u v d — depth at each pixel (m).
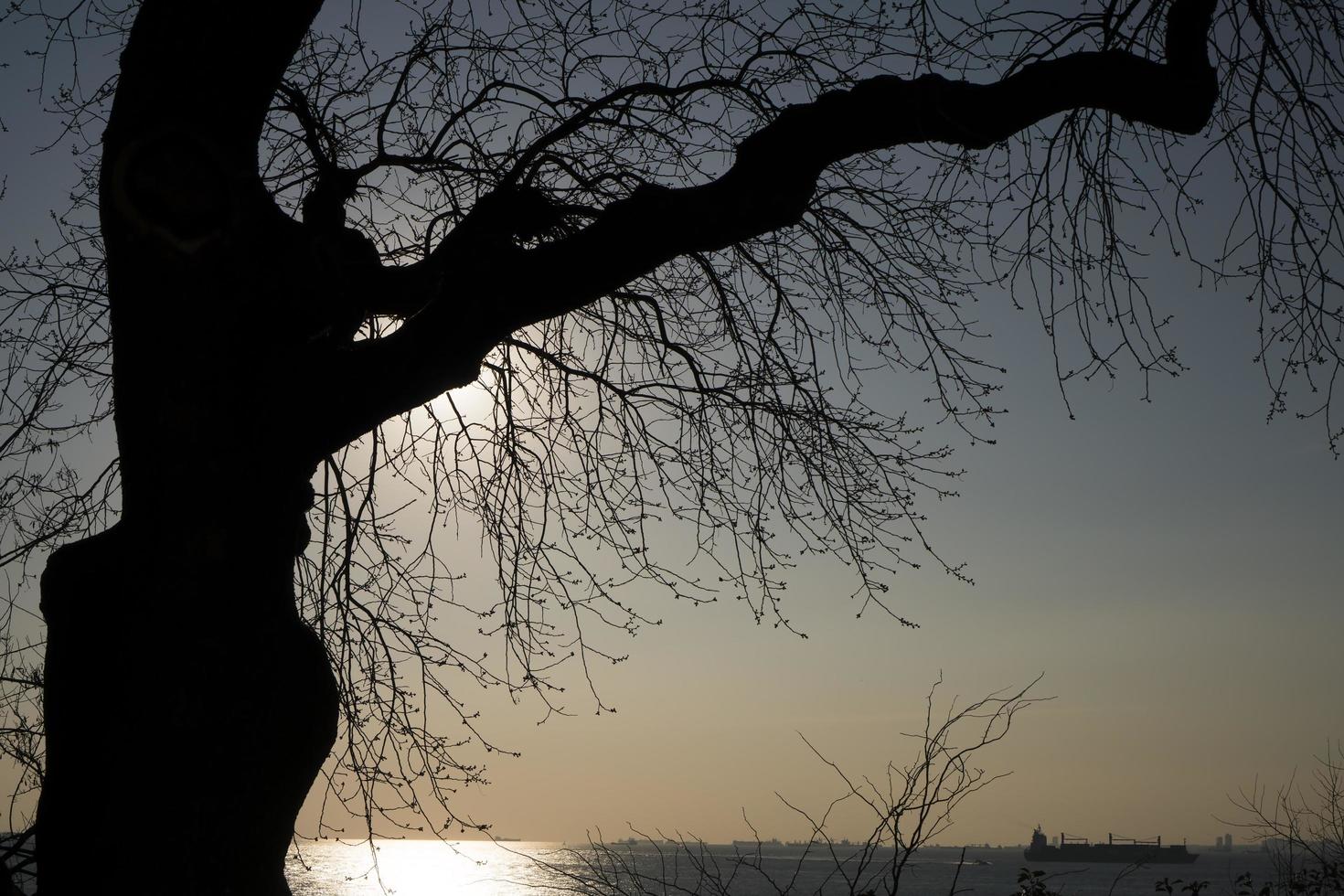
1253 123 4.77
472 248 4.42
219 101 3.90
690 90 5.30
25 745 4.85
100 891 3.32
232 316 3.81
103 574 3.65
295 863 5.27
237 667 3.60
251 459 3.79
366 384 3.93
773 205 4.00
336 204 5.03
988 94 3.96
